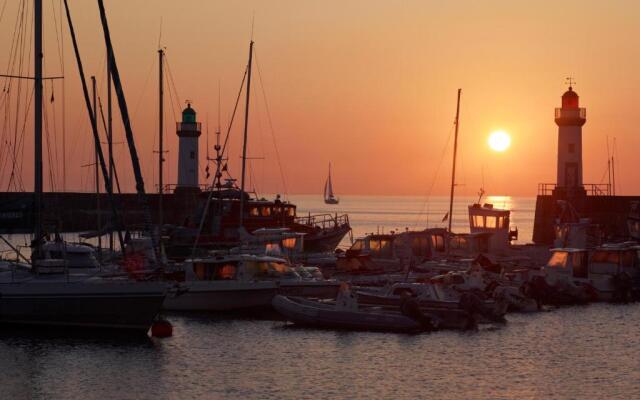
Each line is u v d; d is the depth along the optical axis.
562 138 102.44
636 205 77.75
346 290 43.81
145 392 32.06
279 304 44.53
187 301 47.03
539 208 103.19
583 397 32.03
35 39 42.88
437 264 57.84
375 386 33.09
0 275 41.62
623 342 41.41
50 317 40.03
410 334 42.28
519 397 31.95
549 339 41.88
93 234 64.19
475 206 71.00
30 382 33.19
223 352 38.06
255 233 64.06
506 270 59.75
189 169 100.88
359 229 177.25
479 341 41.03
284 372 34.94
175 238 66.50
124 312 39.88
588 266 57.12
